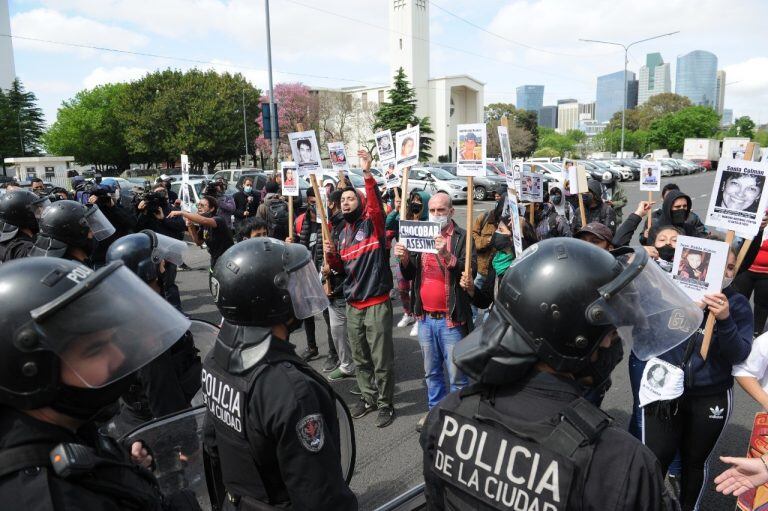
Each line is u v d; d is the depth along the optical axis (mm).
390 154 7348
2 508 1049
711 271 2488
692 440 2701
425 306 3924
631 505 1163
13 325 1098
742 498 2508
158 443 2186
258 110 47938
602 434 1240
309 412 1658
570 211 7953
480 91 65438
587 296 1271
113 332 1205
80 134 59594
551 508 1206
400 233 3865
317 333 6688
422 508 2295
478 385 1453
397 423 4312
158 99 45875
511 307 1349
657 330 1418
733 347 2453
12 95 66812
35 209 4551
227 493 1863
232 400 1731
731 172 2680
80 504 1096
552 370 1353
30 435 1132
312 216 6824
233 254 1819
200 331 2904
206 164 49562
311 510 1617
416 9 59938
